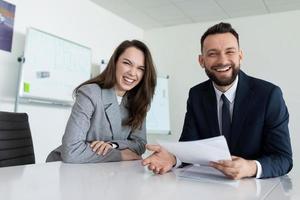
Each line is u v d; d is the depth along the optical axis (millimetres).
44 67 2801
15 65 2686
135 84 1626
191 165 1151
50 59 2871
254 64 3824
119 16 4098
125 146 1468
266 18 3820
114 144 1425
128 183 803
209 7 3688
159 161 1045
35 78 2713
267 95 1205
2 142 1336
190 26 4297
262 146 1206
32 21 2850
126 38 4262
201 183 839
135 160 1384
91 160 1258
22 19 2754
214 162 928
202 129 1368
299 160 3486
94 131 1419
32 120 2820
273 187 833
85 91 1423
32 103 2803
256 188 802
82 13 3471
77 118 1340
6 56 2613
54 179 814
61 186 727
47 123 2979
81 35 3451
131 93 1662
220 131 1309
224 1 3488
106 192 684
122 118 1602
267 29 3803
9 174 873
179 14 3967
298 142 3516
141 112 1640
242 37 3930
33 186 718
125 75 1579
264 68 3768
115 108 1500
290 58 3645
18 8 2721
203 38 1365
